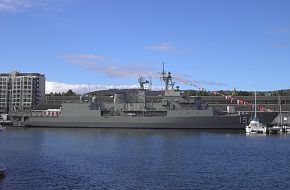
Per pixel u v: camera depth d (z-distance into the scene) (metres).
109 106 132.62
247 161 55.12
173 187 38.62
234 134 107.19
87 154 62.03
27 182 40.16
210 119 121.00
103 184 39.62
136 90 134.62
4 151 65.56
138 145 76.25
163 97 130.00
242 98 172.62
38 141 84.62
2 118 165.00
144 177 43.19
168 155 60.94
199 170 47.66
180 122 123.19
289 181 41.66
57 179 41.78
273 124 129.50
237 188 38.53
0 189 37.12
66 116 135.25
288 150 68.69
